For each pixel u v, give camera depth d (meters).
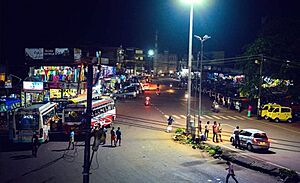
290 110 44.44
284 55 47.75
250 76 50.41
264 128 39.44
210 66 97.50
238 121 43.72
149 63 128.88
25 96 40.97
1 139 30.95
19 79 46.78
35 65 47.28
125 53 106.75
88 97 12.44
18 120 28.36
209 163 24.12
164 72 134.38
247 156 26.19
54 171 21.61
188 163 23.95
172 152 26.95
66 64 46.66
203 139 31.42
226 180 19.89
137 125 38.22
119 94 62.09
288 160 25.61
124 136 32.44
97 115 33.62
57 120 34.03
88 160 12.36
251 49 50.44
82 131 31.75
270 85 50.47
